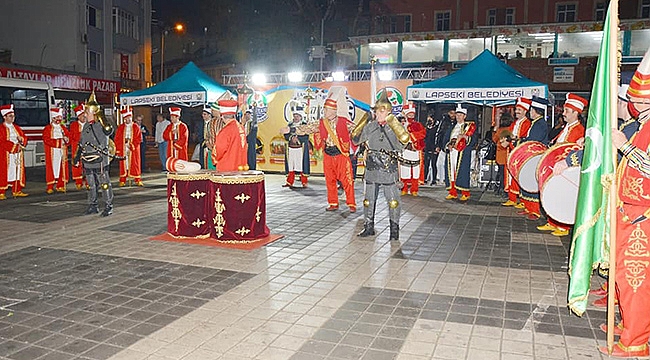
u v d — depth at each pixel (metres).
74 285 5.67
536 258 6.84
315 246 7.41
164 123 17.38
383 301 5.21
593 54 24.39
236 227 7.44
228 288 5.58
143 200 11.63
